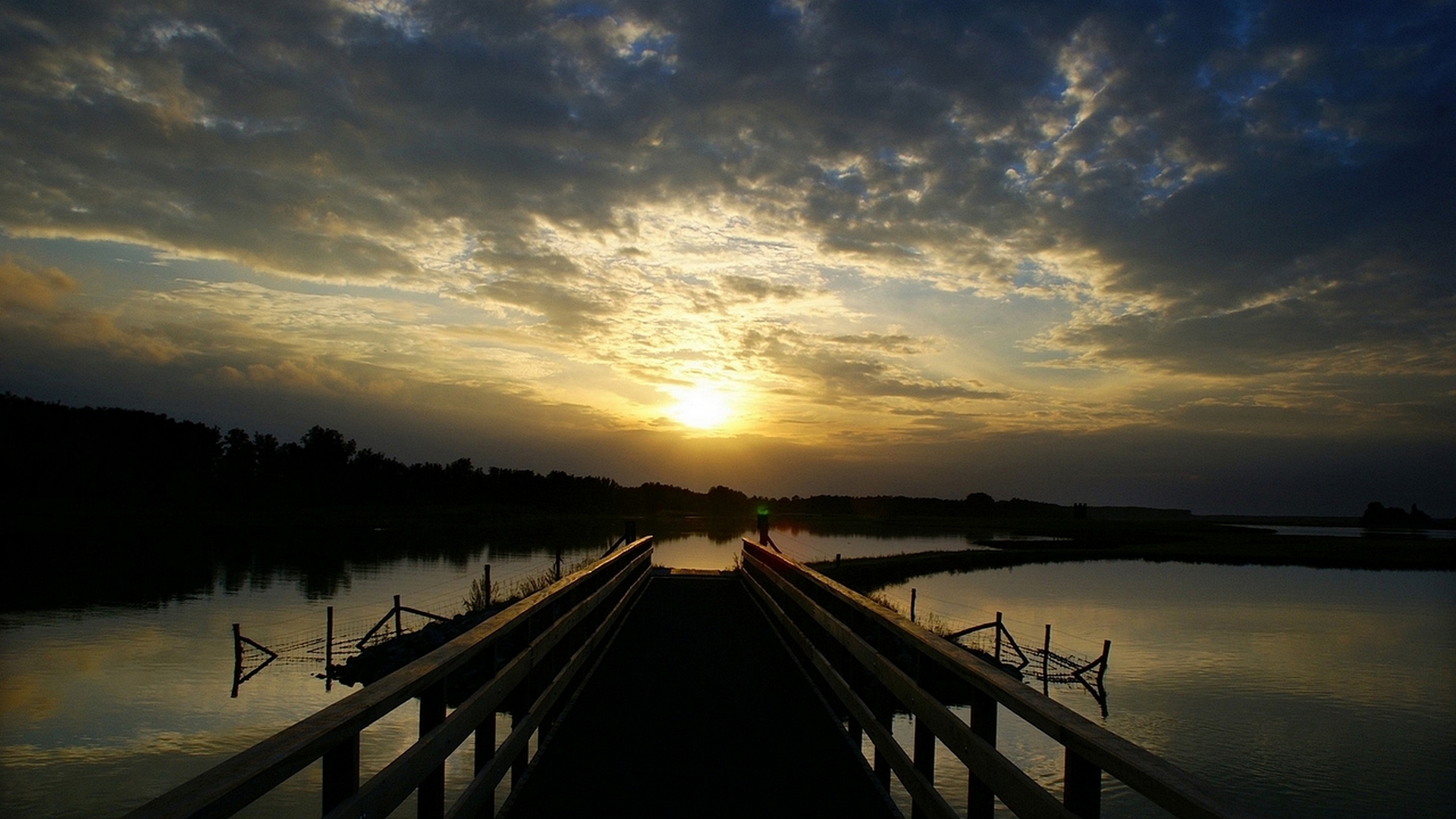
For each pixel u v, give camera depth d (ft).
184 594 110.63
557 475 435.12
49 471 257.34
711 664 30.81
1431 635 103.96
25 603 101.86
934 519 549.13
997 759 10.24
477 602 86.79
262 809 36.09
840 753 20.04
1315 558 240.12
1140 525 557.33
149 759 46.80
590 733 21.62
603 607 35.88
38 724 53.06
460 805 12.09
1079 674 72.08
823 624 25.38
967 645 82.74
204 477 311.06
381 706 9.02
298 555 167.12
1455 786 50.57
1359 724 62.80
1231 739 58.70
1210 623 110.11
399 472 377.30
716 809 16.31
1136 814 39.65
